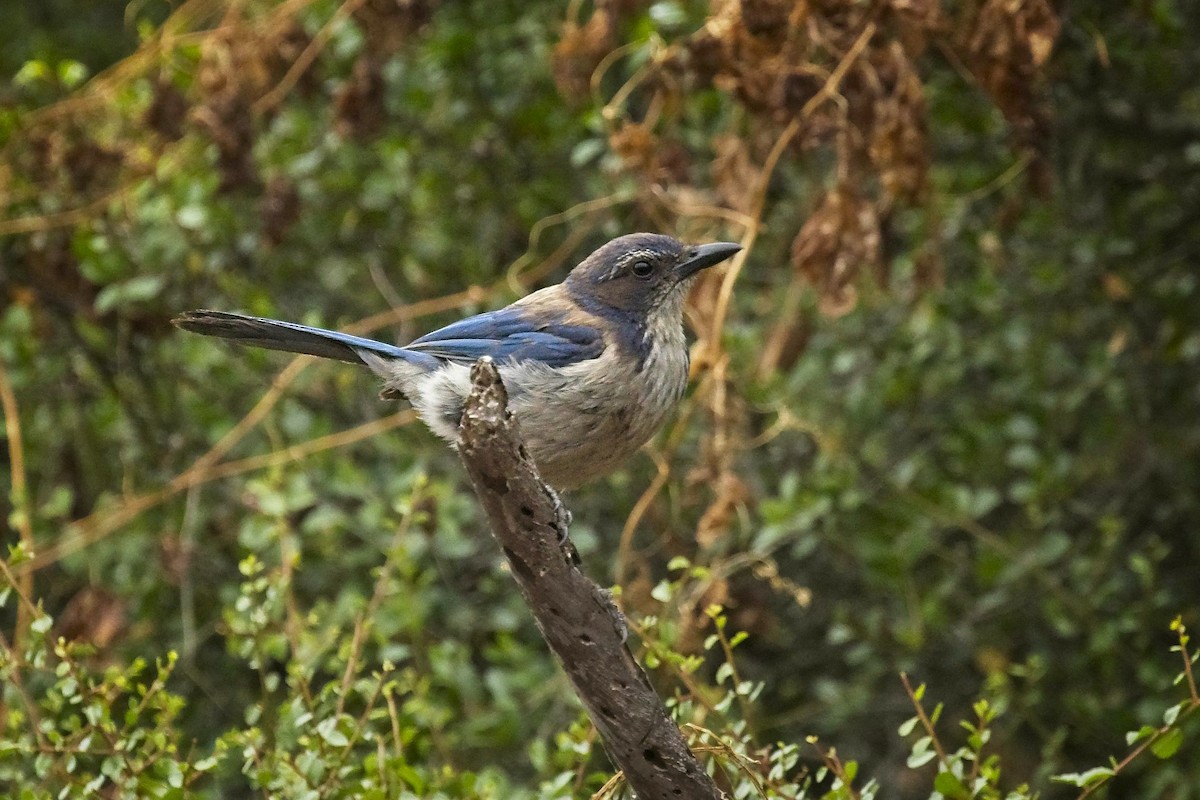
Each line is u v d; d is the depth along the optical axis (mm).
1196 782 11602
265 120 13508
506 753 11578
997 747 12914
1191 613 12992
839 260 10914
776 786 8078
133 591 13336
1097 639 12273
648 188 11719
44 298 14258
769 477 14234
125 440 14500
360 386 14508
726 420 11328
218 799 11180
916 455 13086
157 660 8914
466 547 12062
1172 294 14023
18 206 13891
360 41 13391
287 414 13156
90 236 13617
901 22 10852
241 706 13156
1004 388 13812
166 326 14234
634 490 13758
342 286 15227
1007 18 10641
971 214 14094
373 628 10648
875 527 12742
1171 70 13688
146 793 8375
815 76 11016
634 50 12742
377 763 8672
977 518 13656
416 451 13812
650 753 7375
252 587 9359
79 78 13953
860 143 10883
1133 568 13266
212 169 13773
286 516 12250
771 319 13680
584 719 9492
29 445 14727
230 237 14500
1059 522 13680
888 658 12906
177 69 13773
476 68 14547
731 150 11750
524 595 7402
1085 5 13211
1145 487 13977
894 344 13977
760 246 14258
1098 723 12367
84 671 8797
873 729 13938
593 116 12789
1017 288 14156
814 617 14047
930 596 12727
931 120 13547
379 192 14133
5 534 14094
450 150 14781
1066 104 13938
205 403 14188
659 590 9062
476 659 13594
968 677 13438
